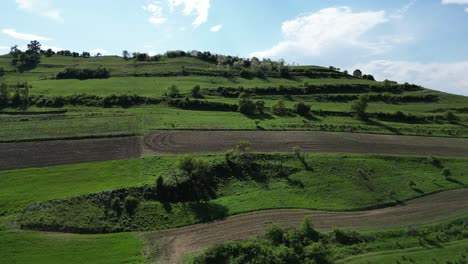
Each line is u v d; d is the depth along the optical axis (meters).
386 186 77.88
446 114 131.88
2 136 91.62
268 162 81.62
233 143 92.62
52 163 77.81
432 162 90.62
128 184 69.19
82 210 61.62
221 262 51.09
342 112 127.50
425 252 55.38
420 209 70.19
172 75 176.75
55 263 49.88
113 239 56.47
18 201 63.19
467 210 69.94
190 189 70.06
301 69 198.62
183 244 56.03
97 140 91.44
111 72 178.00
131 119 108.25
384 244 57.56
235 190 72.94
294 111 125.75
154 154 83.44
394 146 100.25
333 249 55.03
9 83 150.50
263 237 56.78
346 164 84.44
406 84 176.62
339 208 68.81
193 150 86.44
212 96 140.38
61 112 114.75
